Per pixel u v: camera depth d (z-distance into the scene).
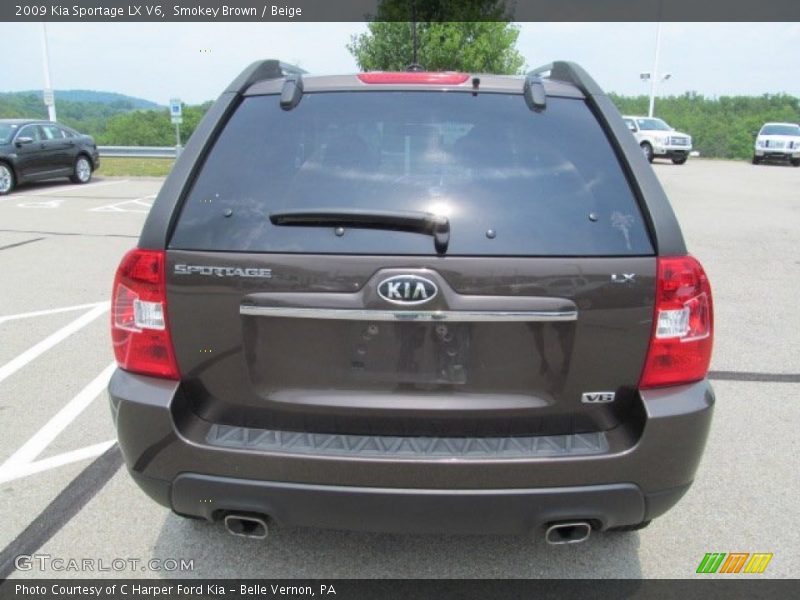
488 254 2.02
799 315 6.22
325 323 2.07
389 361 2.08
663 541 2.83
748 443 3.70
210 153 2.27
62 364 4.83
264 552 2.73
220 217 2.13
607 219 2.10
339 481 2.06
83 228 10.61
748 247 9.48
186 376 2.16
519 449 2.08
